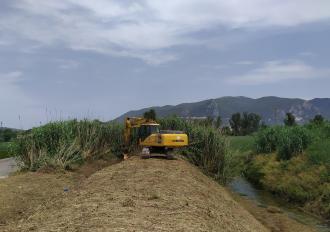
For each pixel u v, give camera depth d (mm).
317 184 25047
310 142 32875
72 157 26391
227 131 29125
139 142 26859
